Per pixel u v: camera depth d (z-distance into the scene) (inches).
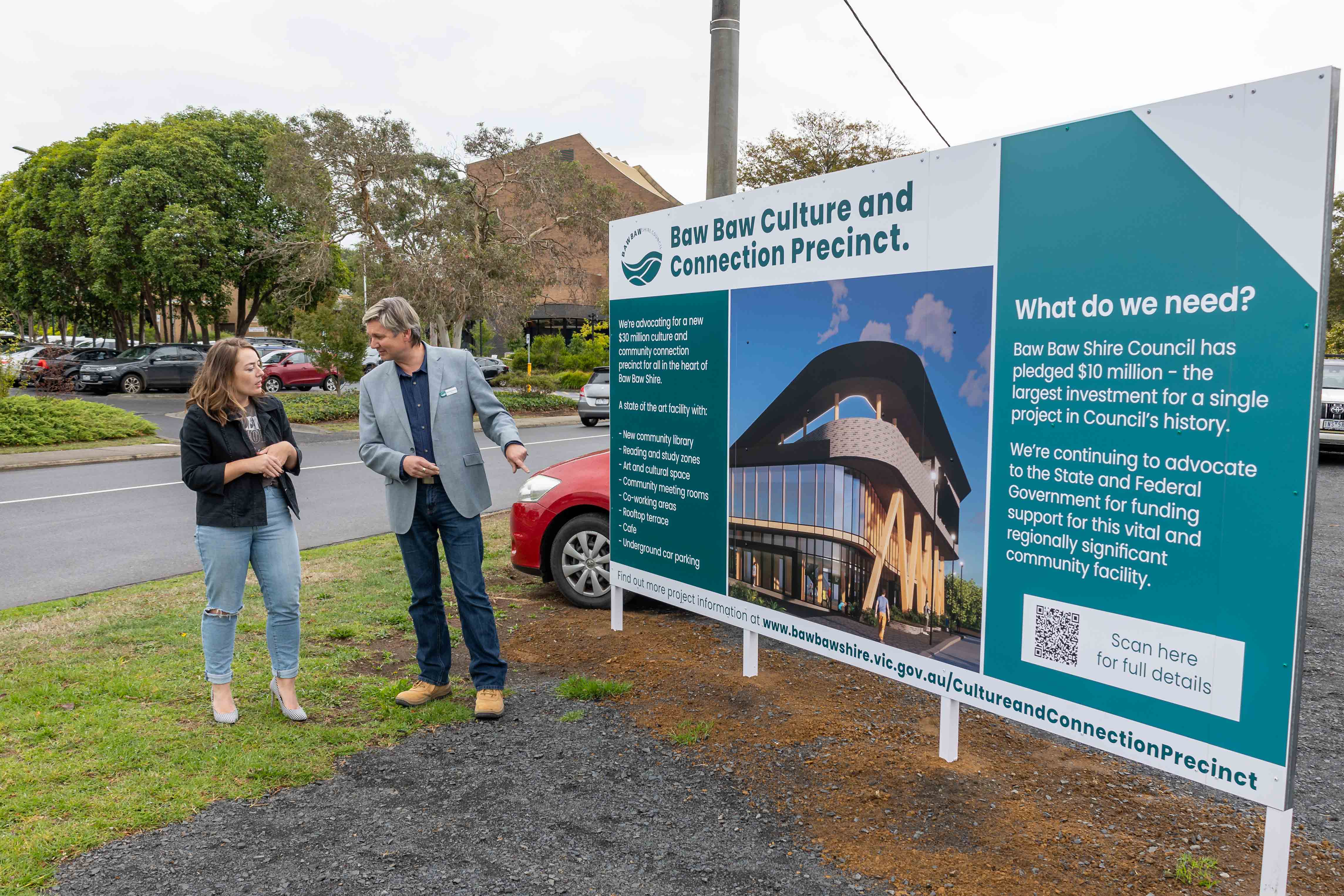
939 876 108.3
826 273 151.9
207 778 131.2
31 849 109.7
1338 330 1266.0
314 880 107.0
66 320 1967.3
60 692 161.3
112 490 450.9
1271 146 94.3
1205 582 102.7
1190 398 102.7
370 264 1168.8
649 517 200.8
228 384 144.8
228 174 1389.0
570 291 1295.5
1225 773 102.3
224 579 146.6
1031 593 121.6
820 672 182.9
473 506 159.5
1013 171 120.3
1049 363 117.3
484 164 1194.6
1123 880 106.9
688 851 115.0
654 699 167.5
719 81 284.2
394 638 202.7
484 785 133.0
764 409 167.5
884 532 144.3
